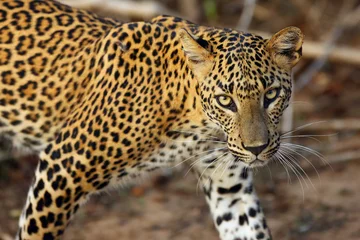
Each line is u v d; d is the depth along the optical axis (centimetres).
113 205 1273
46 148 897
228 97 801
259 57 799
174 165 918
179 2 1714
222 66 803
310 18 1673
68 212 904
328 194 1255
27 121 944
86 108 886
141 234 1193
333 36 1570
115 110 864
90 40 931
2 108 944
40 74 931
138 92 863
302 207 1233
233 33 836
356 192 1252
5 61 938
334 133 1410
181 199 1283
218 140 888
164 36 877
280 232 1181
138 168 902
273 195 1273
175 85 855
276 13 1716
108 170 884
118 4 1439
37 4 964
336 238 1149
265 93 801
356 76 1580
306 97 1526
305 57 1538
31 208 901
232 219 954
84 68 915
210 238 1177
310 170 1316
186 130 874
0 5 960
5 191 1282
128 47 876
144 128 865
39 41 940
